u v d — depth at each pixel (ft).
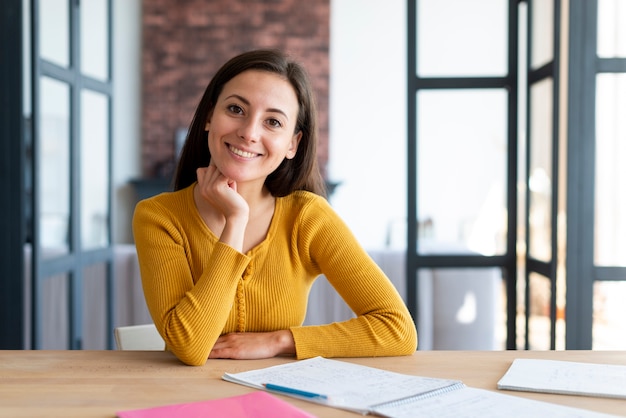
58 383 4.06
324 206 5.45
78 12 10.87
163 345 5.99
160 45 24.98
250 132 4.82
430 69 10.07
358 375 4.18
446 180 10.10
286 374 4.22
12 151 9.45
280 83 4.93
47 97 9.95
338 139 25.25
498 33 10.11
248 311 5.18
